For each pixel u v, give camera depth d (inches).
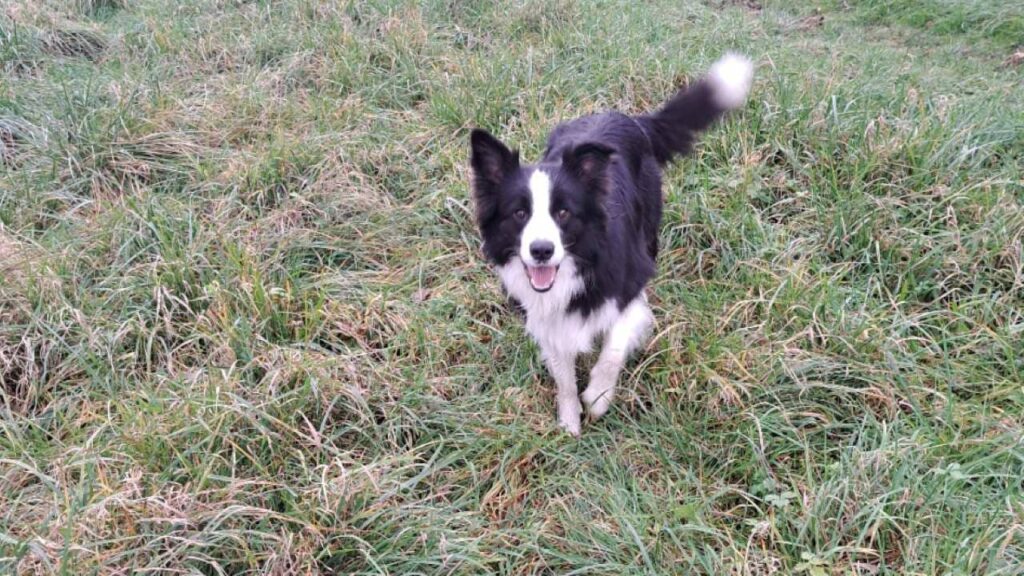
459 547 51.4
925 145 79.5
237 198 80.9
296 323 66.7
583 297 59.6
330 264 74.7
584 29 116.3
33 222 78.0
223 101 96.5
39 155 85.7
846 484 52.6
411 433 60.5
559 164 58.3
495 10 123.3
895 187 77.6
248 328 64.7
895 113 88.1
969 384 60.7
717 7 152.9
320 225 78.1
